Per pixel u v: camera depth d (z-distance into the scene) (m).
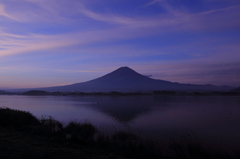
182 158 9.77
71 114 27.83
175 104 44.84
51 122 13.86
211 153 10.52
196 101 54.47
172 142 12.52
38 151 8.19
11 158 6.94
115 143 10.78
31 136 11.35
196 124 20.39
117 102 51.22
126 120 22.72
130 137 12.29
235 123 21.08
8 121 14.75
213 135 15.55
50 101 56.22
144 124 20.16
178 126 19.14
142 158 9.47
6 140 9.41
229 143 13.21
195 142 11.90
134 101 55.03
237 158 9.98
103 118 24.16
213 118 24.42
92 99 65.62
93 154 8.99
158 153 10.16
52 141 10.53
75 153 8.70
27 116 15.23
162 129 17.70
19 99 66.75
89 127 13.00
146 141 11.24
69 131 12.80
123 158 8.80
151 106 40.06
